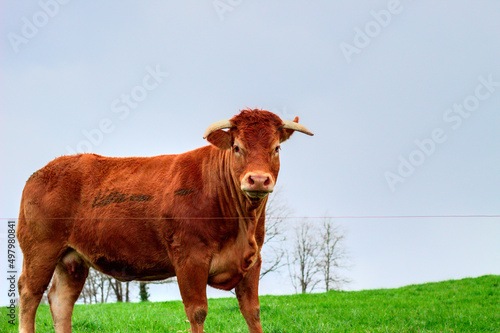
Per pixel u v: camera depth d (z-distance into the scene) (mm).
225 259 6688
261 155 6207
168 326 10008
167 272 7234
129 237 7109
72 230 7578
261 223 6840
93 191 7551
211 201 6676
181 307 15109
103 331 9578
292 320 10906
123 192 7277
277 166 6512
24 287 7688
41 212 7625
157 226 6945
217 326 10234
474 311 12266
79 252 7566
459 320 10688
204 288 6594
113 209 7254
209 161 6934
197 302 6527
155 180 7211
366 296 17000
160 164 7430
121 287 26797
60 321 7801
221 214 6652
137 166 7570
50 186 7695
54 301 7887
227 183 6625
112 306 15758
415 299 15672
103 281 26312
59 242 7609
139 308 14445
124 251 7176
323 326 9602
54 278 8016
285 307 13234
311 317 11273
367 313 12195
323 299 16359
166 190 6977
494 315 11352
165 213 6848
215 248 6645
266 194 6219
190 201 6738
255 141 6266
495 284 18453
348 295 17438
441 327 9875
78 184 7656
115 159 7871
